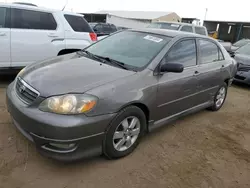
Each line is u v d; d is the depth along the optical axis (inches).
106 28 716.0
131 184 102.5
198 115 191.8
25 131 103.5
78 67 121.9
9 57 195.8
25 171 102.3
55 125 92.8
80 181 100.6
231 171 121.5
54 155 98.3
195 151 135.6
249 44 352.8
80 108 96.3
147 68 124.7
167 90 132.6
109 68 122.9
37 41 206.1
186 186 106.1
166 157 125.7
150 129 131.5
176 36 147.3
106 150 109.6
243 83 325.7
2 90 195.5
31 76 113.3
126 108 110.9
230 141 153.0
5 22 193.2
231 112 208.4
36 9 207.9
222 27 1518.2
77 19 235.6
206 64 169.3
